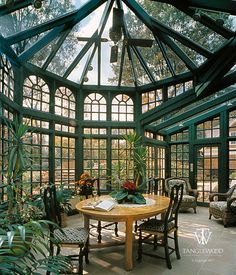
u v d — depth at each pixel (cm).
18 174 312
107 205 309
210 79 441
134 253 339
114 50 384
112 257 324
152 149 695
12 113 416
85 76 570
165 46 484
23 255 142
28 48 399
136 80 586
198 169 700
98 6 401
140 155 559
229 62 396
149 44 373
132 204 334
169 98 575
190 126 716
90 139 610
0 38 305
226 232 434
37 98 489
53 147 518
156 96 599
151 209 304
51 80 519
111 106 613
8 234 126
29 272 141
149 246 364
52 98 518
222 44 416
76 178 584
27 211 331
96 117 608
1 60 356
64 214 448
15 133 322
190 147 714
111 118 612
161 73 552
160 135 754
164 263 306
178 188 318
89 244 332
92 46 514
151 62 532
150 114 590
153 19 427
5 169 333
